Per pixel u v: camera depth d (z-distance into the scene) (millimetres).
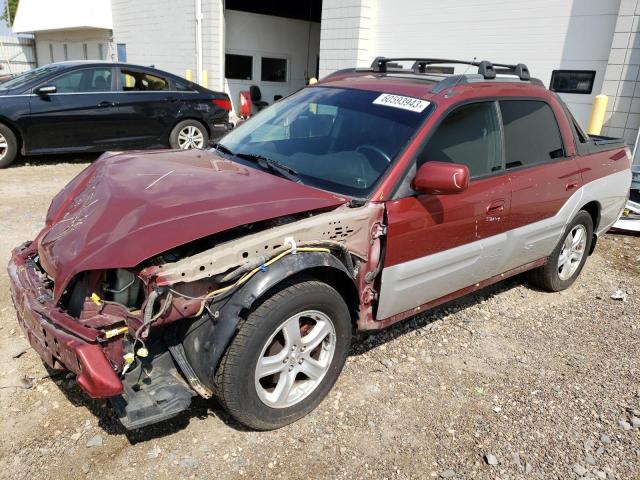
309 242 2811
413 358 3768
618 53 8461
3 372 3324
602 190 4879
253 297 2570
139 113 9445
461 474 2770
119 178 3180
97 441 2807
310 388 3055
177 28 17641
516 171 3977
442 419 3168
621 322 4547
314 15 18938
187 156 3783
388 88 3830
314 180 3354
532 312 4641
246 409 2752
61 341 2436
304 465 2748
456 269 3676
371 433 3008
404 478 2719
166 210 2689
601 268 5840
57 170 8945
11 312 4023
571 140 4535
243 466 2711
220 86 16703
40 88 8570
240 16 17141
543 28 9422
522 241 4145
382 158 3324
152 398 2604
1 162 8680
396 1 11500
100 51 22734
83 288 2572
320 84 4344
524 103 4129
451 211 3445
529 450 2965
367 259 3139
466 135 3643
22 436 2820
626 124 8609
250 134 4082
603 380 3670
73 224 2863
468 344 4020
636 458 2953
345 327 3107
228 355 2623
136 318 2477
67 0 22281
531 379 3631
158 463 2693
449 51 10797
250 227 2832
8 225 5930
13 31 27594
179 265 2480
